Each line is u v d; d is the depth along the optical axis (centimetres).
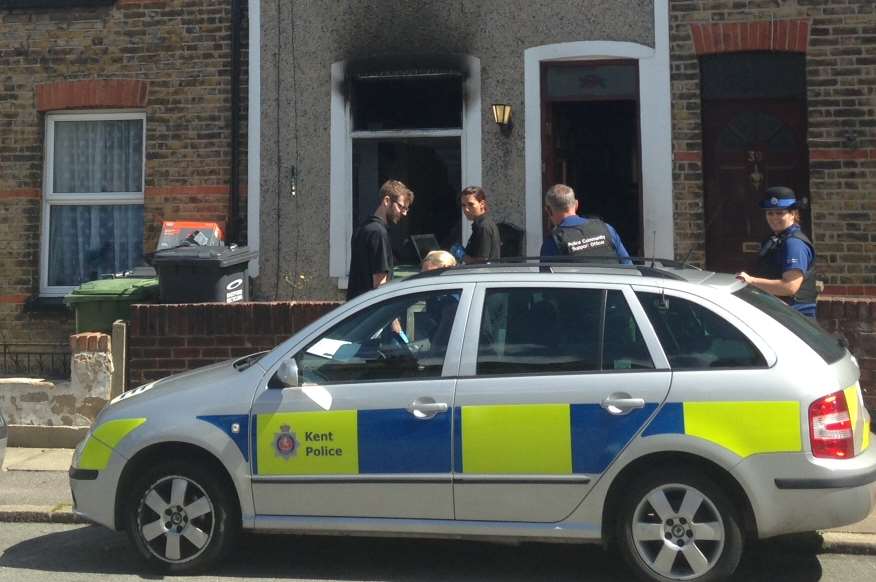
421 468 514
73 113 1058
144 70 1026
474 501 510
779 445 483
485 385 514
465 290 540
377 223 723
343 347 541
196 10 1020
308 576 550
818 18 919
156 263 846
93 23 1035
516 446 506
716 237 953
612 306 522
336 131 985
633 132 968
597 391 502
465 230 976
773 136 948
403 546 607
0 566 572
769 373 491
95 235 1069
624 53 947
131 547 594
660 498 495
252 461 530
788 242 666
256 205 994
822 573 551
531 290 533
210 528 540
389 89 998
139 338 823
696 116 937
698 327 509
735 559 490
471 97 970
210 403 539
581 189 976
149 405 551
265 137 995
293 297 985
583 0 953
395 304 545
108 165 1063
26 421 833
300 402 529
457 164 986
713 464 493
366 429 521
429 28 977
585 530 502
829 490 479
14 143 1048
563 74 973
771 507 483
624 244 967
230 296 860
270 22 998
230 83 1013
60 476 748
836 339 562
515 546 606
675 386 496
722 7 932
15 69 1048
